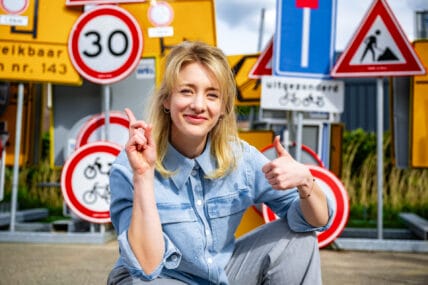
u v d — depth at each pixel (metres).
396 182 6.93
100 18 4.45
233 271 1.89
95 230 5.04
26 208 6.82
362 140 7.49
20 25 4.62
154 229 1.58
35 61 4.63
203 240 1.79
